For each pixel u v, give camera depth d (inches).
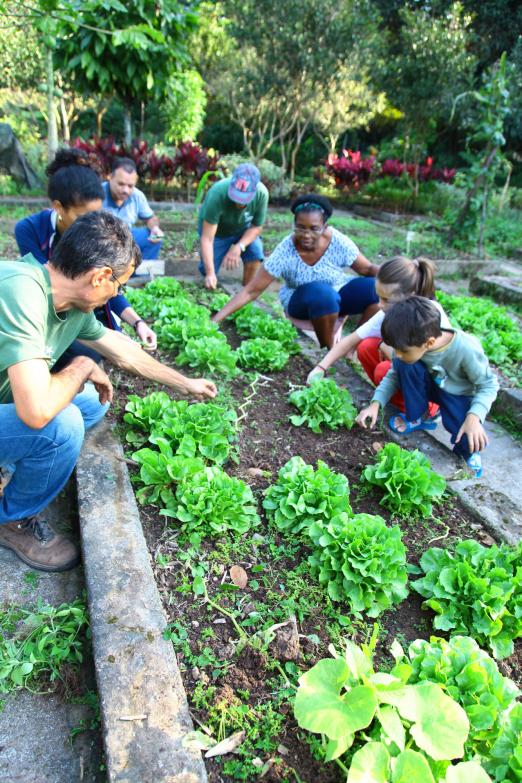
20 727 73.4
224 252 215.8
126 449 115.0
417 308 109.0
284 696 72.2
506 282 265.1
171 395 135.1
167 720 65.9
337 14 438.9
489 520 107.8
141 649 73.6
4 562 95.5
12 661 77.9
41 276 77.2
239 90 495.2
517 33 620.1
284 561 93.6
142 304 185.3
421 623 85.6
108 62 284.0
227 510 97.3
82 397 109.7
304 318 179.8
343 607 86.7
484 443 116.4
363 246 328.5
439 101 468.8
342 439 130.4
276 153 727.7
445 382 124.5
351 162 551.2
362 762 57.7
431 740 60.1
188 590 85.7
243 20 454.9
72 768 69.6
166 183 418.6
